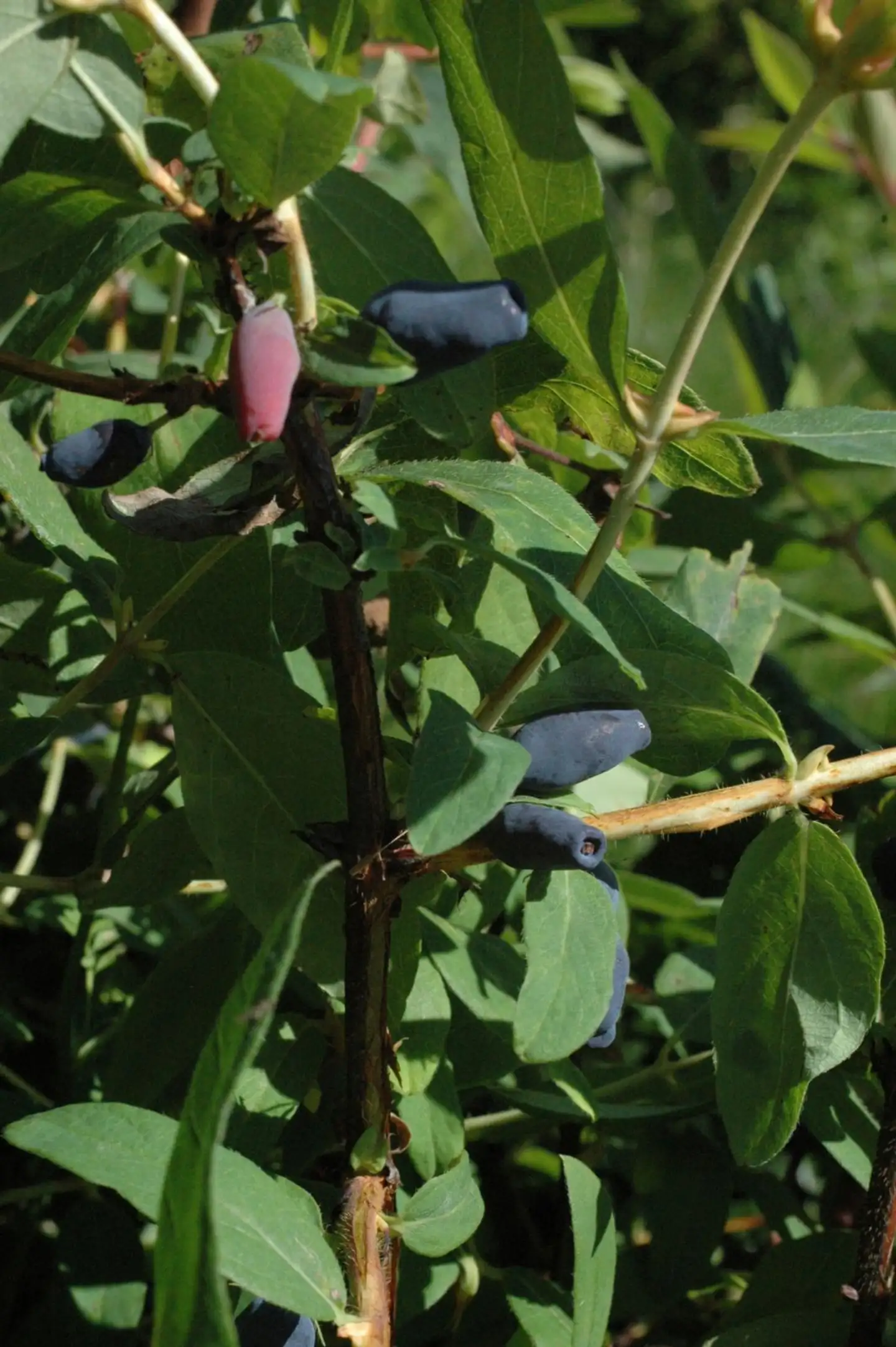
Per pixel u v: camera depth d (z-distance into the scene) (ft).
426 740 1.38
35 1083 1.94
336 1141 1.64
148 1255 1.75
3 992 1.95
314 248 1.59
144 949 1.88
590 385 1.61
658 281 6.74
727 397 5.13
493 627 1.64
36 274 1.55
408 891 1.53
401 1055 1.58
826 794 1.54
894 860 1.63
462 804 1.37
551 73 1.43
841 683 3.57
